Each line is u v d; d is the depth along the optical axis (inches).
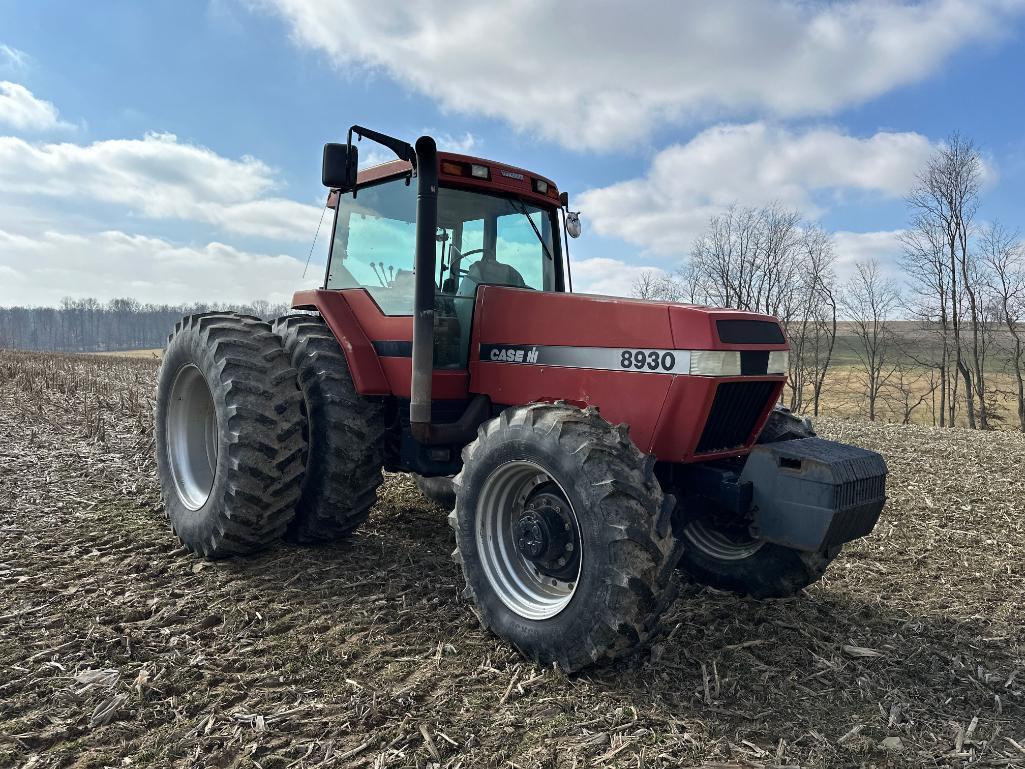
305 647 122.5
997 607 156.4
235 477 153.6
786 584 147.0
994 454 357.4
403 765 90.4
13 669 110.0
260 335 165.5
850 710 110.2
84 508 200.5
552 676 114.2
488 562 128.0
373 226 173.8
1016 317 1120.8
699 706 108.8
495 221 171.3
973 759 97.7
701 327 122.3
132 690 105.5
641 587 106.2
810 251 1349.7
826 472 119.3
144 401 424.8
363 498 168.1
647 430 127.1
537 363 143.4
